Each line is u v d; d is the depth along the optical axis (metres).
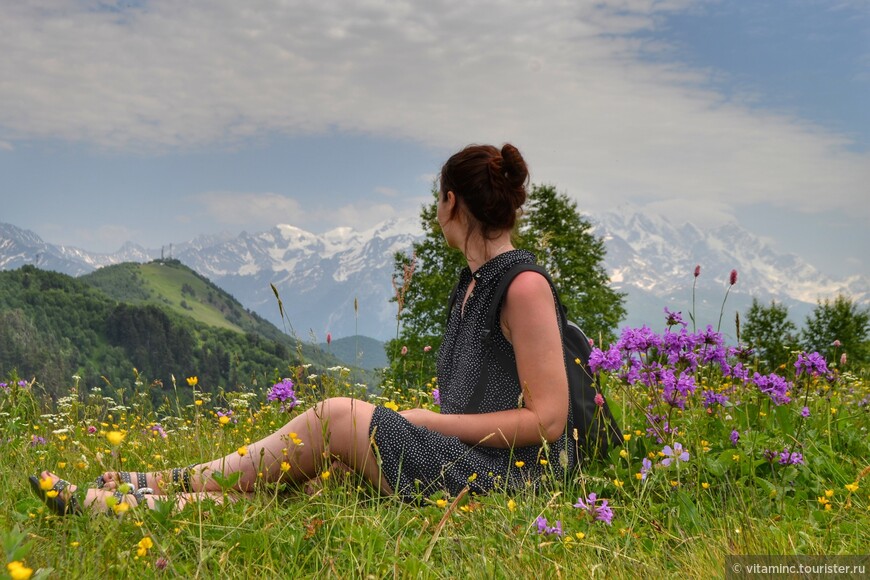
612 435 4.23
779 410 4.67
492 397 3.94
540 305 3.82
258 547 2.99
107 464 4.39
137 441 5.47
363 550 2.90
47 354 178.50
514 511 3.33
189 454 5.09
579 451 4.09
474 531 3.26
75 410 6.36
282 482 3.73
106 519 2.91
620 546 3.11
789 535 3.02
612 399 5.22
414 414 3.87
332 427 3.74
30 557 2.70
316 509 3.44
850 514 3.40
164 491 3.56
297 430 3.76
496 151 4.07
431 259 42.91
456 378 4.08
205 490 3.59
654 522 3.32
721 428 4.63
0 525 2.99
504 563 2.86
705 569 2.84
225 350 194.25
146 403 6.65
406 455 3.71
